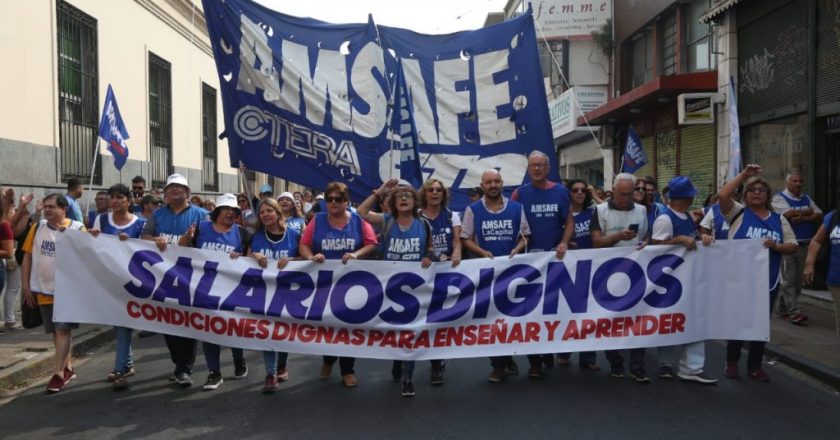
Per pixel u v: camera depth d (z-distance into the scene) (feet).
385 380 20.57
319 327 19.34
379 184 24.62
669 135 51.26
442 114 25.68
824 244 20.13
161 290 19.29
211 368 19.74
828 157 33.73
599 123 61.31
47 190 33.91
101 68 40.81
